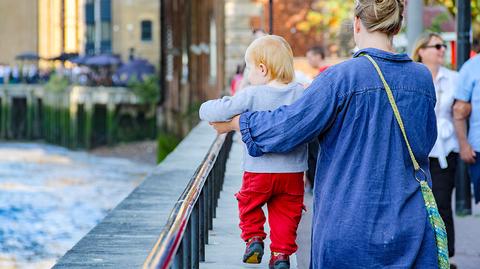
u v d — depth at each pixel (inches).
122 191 2090.3
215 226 370.3
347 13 1038.4
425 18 842.2
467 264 372.8
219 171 454.9
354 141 167.9
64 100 3238.2
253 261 273.3
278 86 249.3
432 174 358.0
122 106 3142.2
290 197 260.5
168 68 2837.1
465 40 511.8
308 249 387.9
